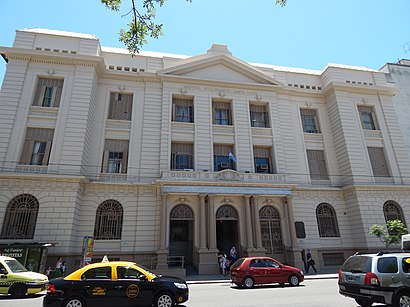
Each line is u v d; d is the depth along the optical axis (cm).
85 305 887
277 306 971
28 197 1973
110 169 2344
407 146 3095
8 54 2269
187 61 2764
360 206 2492
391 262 900
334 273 2159
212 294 1262
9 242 1859
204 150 2489
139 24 842
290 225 2347
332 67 3000
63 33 2508
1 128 2092
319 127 2916
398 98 3288
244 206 2300
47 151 2139
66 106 2245
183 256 2198
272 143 2667
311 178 2709
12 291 1259
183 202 2261
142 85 2614
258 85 2770
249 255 2164
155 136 2466
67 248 1900
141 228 2180
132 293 916
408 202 2606
